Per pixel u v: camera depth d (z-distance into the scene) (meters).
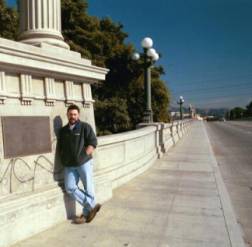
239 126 56.09
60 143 5.56
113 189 7.84
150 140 12.05
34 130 5.17
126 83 27.19
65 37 23.97
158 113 27.62
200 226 5.48
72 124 5.50
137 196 7.29
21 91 4.95
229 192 8.12
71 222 5.54
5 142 4.66
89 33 25.05
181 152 15.95
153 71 27.97
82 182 5.60
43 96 5.39
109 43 26.64
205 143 21.58
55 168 5.60
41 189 5.28
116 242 4.79
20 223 4.72
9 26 19.02
